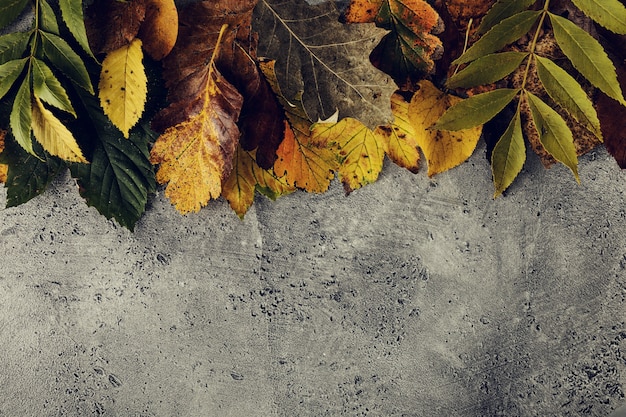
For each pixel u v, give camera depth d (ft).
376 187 2.72
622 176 2.70
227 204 2.72
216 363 2.76
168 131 2.56
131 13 2.49
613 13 2.38
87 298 2.75
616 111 2.59
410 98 2.61
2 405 2.76
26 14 2.62
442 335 2.75
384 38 2.55
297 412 2.76
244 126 2.60
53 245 2.74
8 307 2.75
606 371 2.73
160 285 2.75
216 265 2.74
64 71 2.46
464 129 2.56
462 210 2.72
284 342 2.75
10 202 2.62
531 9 2.53
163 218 2.73
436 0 2.54
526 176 2.71
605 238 2.71
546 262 2.73
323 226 2.73
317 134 2.64
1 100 2.56
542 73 2.43
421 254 2.74
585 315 2.73
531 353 2.74
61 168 2.64
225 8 2.50
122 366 2.76
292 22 2.49
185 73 2.53
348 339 2.75
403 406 2.75
